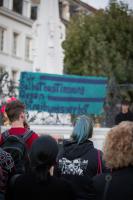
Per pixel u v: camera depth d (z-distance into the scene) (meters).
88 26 37.97
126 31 37.25
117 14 38.06
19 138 5.90
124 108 13.89
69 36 38.00
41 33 18.86
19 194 3.99
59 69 19.08
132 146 4.18
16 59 58.44
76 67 37.19
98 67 34.91
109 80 16.94
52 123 15.22
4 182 4.77
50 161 4.02
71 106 15.72
